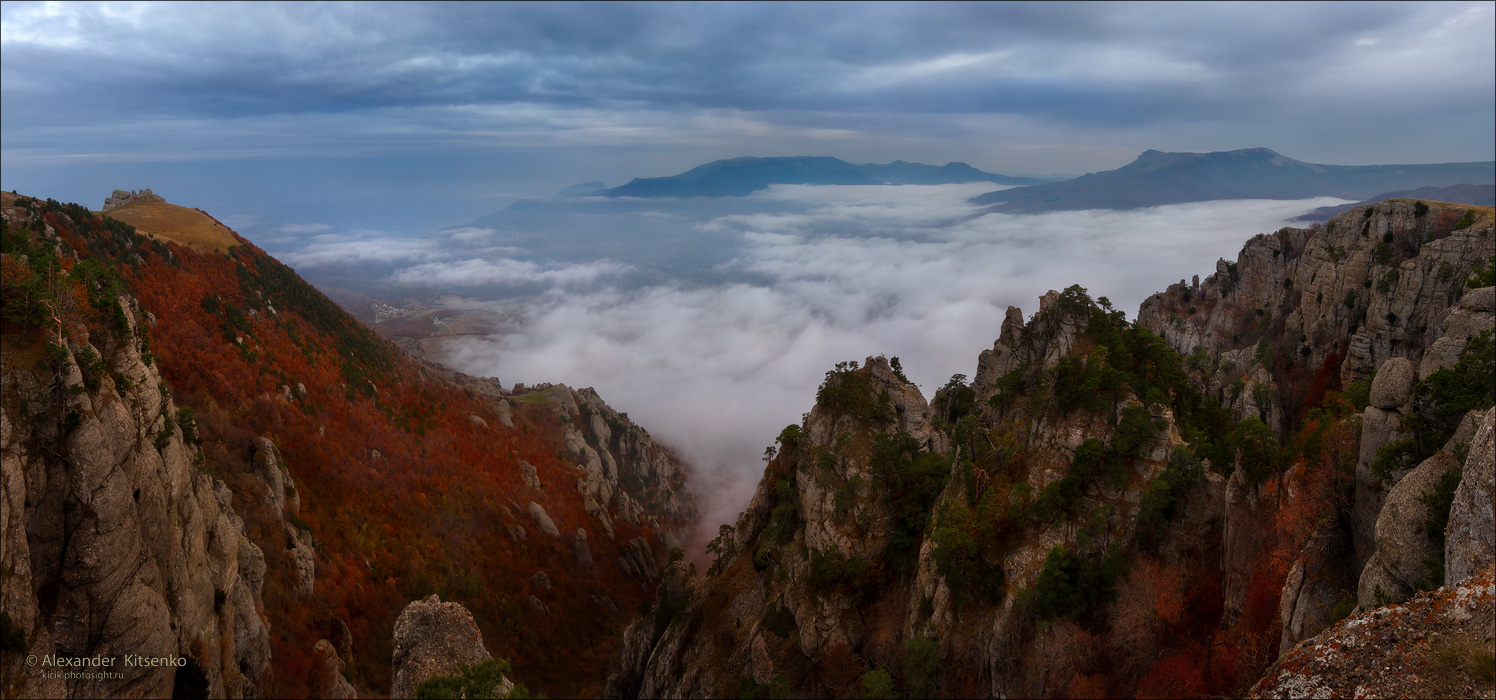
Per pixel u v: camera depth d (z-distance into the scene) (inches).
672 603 3193.9
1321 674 804.0
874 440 2778.1
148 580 1498.5
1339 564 1384.1
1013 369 3058.6
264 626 2244.1
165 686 1530.5
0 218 1681.8
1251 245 5182.1
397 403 5777.6
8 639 1219.2
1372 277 3949.3
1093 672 1716.3
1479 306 1700.3
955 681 1932.8
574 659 4249.5
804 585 2517.2
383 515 4109.3
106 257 4069.9
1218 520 1836.9
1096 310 2832.2
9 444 1259.8
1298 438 1926.7
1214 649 1601.9
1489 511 879.1
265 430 3730.3
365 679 2876.5
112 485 1381.6
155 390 1669.5
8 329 1334.9
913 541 2418.8
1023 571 1913.1
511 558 4753.9
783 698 2251.5
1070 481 1955.0
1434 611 784.3
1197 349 4719.5
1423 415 1348.4
